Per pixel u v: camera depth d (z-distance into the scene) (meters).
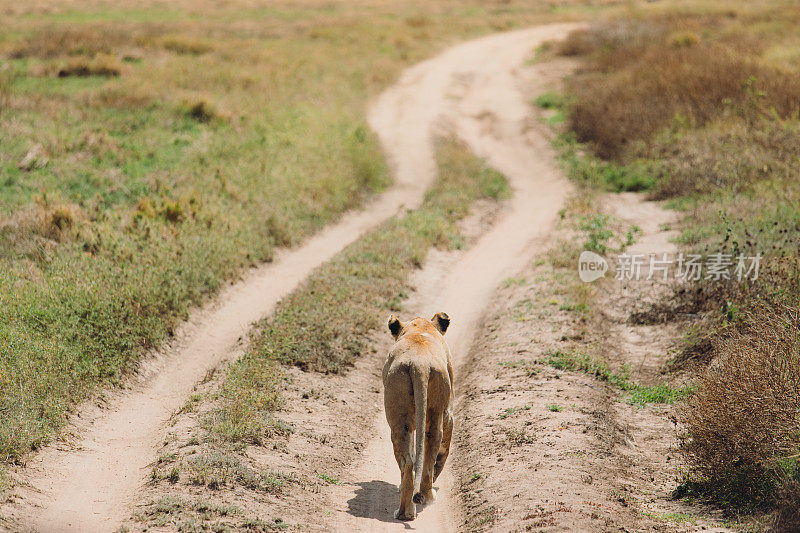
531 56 99.94
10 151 44.44
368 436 21.94
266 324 28.66
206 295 31.88
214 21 115.94
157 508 15.49
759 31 81.50
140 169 45.47
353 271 36.16
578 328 29.05
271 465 18.36
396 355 16.83
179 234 35.81
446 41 110.94
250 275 36.09
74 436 20.12
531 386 24.17
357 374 26.14
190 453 18.34
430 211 49.31
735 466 17.52
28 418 19.62
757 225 33.47
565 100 75.31
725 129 50.56
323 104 69.31
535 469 18.31
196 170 46.41
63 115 53.59
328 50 95.31
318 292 32.53
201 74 71.50
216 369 25.34
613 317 30.92
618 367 26.48
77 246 32.19
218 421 20.34
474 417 22.61
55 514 15.64
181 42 86.31
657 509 16.92
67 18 110.44
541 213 50.25
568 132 66.94
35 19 108.38
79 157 45.72
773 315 22.72
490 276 38.47
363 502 17.45
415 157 63.19
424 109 77.62
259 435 19.70
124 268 30.19
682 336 27.73
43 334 24.28
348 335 28.50
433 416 16.66
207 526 14.85
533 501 16.36
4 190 39.34
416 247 40.94
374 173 56.34
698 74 60.28
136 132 52.41
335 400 23.66
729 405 17.83
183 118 57.03
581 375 25.30
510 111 77.00
